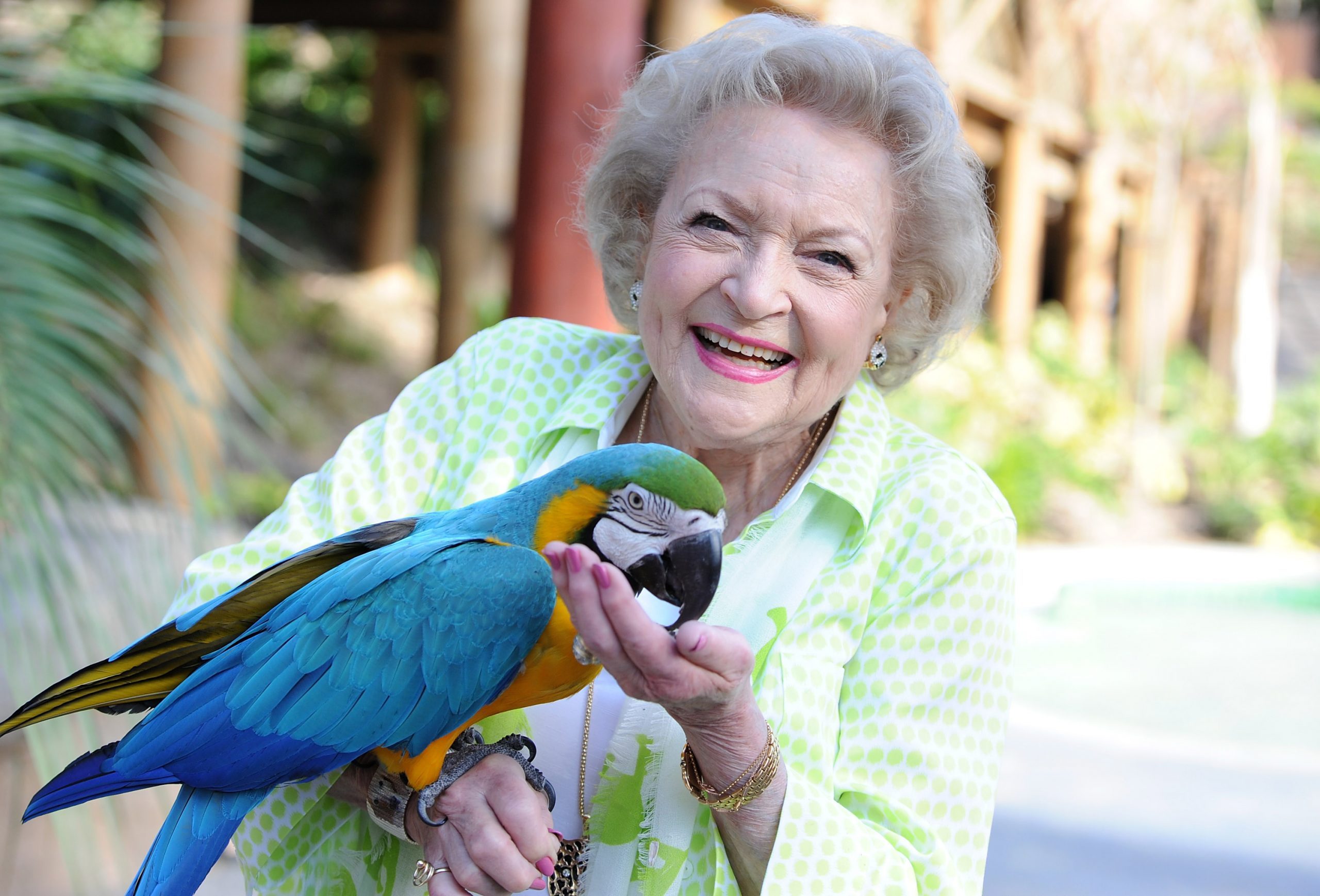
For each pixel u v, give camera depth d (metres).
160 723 1.47
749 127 1.63
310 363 9.80
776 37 1.64
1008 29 12.57
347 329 10.41
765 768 1.41
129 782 1.46
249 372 2.75
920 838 1.51
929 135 1.64
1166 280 16.70
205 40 5.40
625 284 1.91
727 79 1.65
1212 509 13.79
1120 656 7.99
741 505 1.78
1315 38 25.67
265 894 1.68
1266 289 17.81
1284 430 16.64
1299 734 6.34
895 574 1.63
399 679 1.48
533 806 1.46
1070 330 16.31
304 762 1.48
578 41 4.54
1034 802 4.71
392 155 11.45
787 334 1.61
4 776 2.87
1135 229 17.86
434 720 1.49
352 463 1.85
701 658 1.26
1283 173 23.30
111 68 2.87
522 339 1.90
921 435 1.79
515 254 4.73
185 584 1.79
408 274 11.73
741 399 1.62
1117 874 4.14
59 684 1.52
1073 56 14.59
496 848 1.42
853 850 1.44
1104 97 15.38
